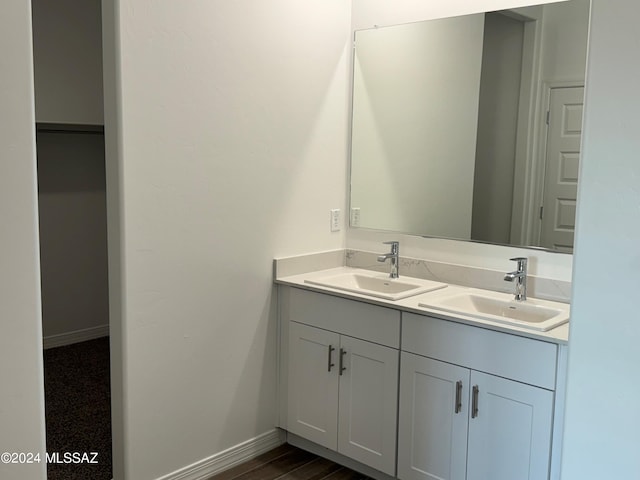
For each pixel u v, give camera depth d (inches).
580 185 59.7
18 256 51.1
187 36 96.4
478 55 108.3
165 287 98.3
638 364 57.2
